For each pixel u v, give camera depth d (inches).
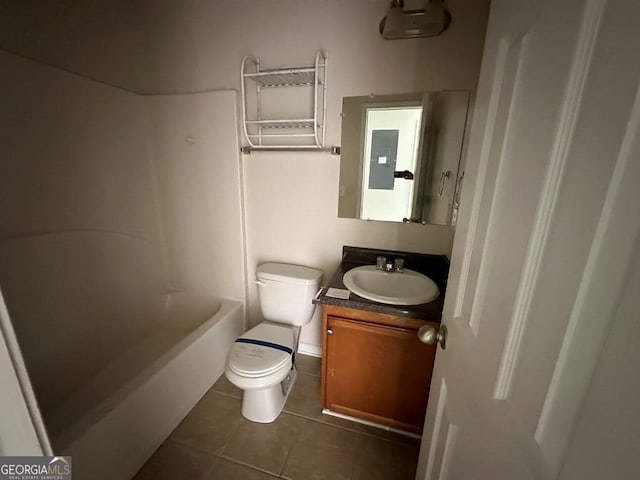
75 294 61.9
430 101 56.4
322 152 65.1
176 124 72.4
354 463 52.9
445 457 31.2
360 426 59.8
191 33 66.1
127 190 72.3
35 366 55.1
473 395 24.4
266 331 64.6
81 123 60.9
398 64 56.4
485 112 26.6
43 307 56.1
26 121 52.2
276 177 70.1
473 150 29.1
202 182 74.9
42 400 56.1
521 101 20.2
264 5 60.2
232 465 52.1
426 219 61.4
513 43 22.3
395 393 55.3
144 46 70.4
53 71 55.2
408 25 51.3
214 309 83.2
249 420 60.9
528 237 17.7
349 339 54.1
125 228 72.7
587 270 12.8
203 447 55.1
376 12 55.2
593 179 12.9
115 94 67.0
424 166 59.2
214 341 69.7
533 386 16.6
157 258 82.5
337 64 59.4
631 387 10.4
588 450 12.0
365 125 60.5
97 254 66.1
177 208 79.2
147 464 51.8
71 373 61.4
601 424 11.5
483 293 24.4
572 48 14.6
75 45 58.9
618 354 10.9
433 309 48.2
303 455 54.1
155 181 78.6
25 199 53.3
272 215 73.1
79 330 62.9
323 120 63.1
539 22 18.4
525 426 17.0
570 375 13.5
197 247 80.8
